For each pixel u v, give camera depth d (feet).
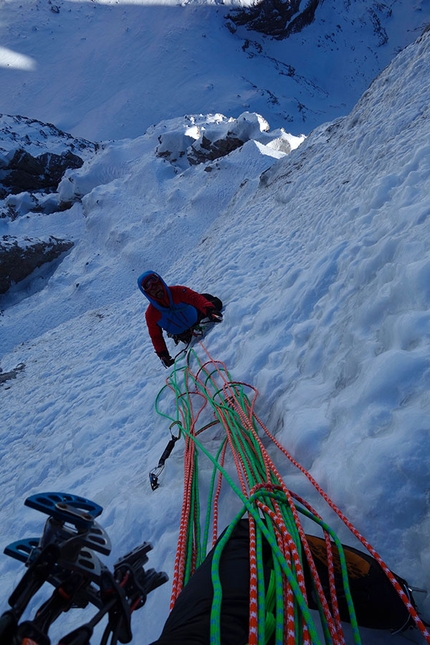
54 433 21.89
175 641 4.28
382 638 5.76
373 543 6.45
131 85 424.46
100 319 39.83
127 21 475.72
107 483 13.57
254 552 5.35
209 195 70.38
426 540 6.15
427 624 5.67
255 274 23.04
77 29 482.28
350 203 20.43
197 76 420.36
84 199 90.63
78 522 3.88
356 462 7.09
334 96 444.14
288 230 26.48
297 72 447.42
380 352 9.25
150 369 20.67
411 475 6.55
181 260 42.45
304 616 4.66
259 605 4.76
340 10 501.15
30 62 459.32
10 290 84.43
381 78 34.12
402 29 497.46
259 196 38.55
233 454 9.07
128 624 3.89
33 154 128.26
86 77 439.22
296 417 9.39
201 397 14.02
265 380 12.37
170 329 18.24
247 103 386.11
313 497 7.59
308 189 29.91
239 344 15.98
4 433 25.41
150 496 10.17
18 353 43.16
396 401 7.82
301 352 12.34
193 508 8.28
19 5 503.61
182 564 6.88
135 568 4.38
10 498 18.52
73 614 8.61
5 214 108.06
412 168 16.62
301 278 15.81
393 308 9.96
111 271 69.10
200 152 87.76
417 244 10.72
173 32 452.35
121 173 102.53
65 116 415.85
